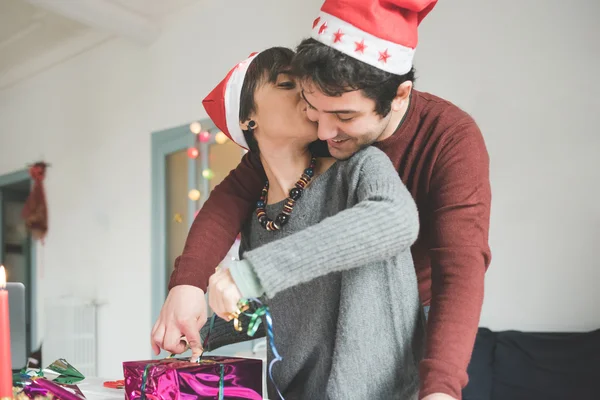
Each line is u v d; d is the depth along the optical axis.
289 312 0.87
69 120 4.92
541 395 2.45
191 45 3.95
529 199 2.71
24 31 4.66
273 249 0.66
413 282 0.80
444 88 2.95
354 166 0.79
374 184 0.73
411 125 0.95
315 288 0.83
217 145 3.67
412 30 0.78
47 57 5.08
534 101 2.69
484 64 2.83
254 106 0.83
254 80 0.83
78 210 4.75
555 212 2.63
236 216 0.94
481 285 0.77
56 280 4.94
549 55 2.66
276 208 0.88
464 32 2.89
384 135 0.96
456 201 0.84
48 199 5.11
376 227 0.66
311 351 0.84
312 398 0.84
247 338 1.04
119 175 4.39
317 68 0.73
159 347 0.84
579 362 2.42
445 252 0.80
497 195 2.80
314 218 0.84
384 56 0.74
